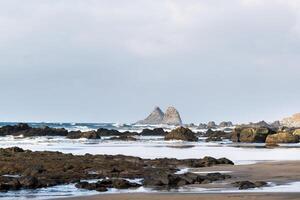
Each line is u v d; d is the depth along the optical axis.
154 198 21.23
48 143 73.44
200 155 50.41
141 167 35.88
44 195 22.95
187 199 20.84
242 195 21.83
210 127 157.38
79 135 87.31
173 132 84.62
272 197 21.14
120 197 21.66
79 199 21.25
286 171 33.41
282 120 163.62
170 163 38.88
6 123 181.38
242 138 81.81
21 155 42.06
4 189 24.83
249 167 36.47
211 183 27.22
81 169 33.66
